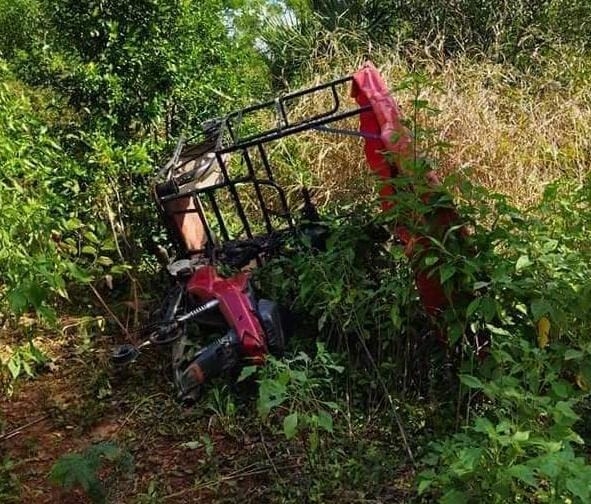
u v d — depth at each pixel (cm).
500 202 340
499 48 804
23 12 761
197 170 499
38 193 472
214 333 420
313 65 815
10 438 403
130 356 414
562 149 654
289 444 368
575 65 782
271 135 447
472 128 629
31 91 628
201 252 479
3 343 478
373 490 331
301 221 469
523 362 304
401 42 809
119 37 561
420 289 354
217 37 620
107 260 472
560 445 248
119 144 571
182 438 390
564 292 313
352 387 394
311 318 432
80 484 322
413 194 334
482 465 252
